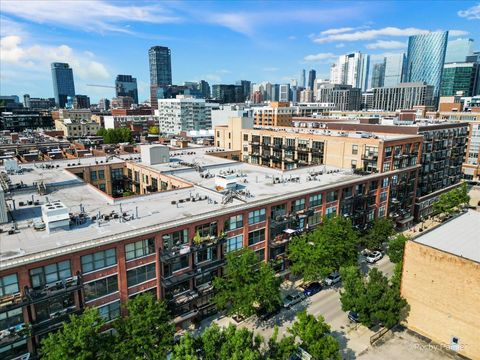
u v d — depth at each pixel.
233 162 89.12
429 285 44.19
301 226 62.84
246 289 45.19
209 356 33.62
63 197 58.09
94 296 40.41
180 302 45.81
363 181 71.94
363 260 69.12
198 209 51.66
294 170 81.12
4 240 39.91
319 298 55.69
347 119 154.38
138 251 43.03
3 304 34.06
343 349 43.72
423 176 98.12
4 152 116.88
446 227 51.19
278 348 35.31
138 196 56.91
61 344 31.69
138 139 180.38
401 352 43.03
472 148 129.25
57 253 36.69
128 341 36.16
